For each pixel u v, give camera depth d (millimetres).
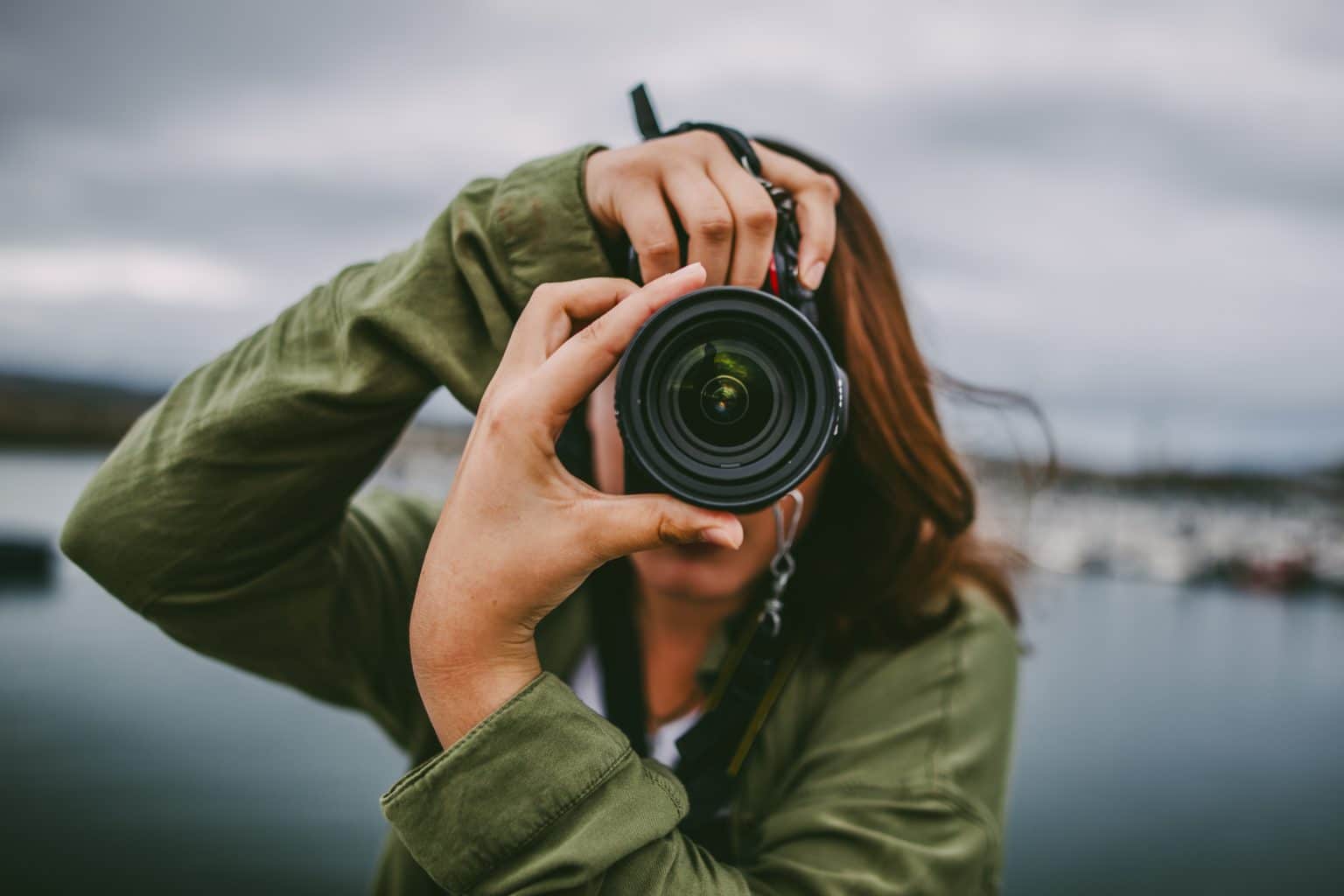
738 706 1112
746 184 916
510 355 854
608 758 811
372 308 973
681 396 843
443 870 796
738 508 816
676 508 799
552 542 794
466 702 818
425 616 822
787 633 1169
